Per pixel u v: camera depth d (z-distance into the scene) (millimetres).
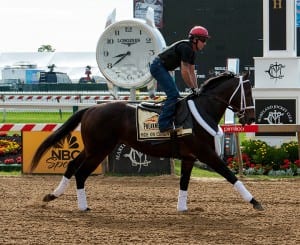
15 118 30766
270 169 15688
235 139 15984
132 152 15422
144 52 16828
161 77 10914
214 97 11062
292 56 19375
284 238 9125
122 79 16953
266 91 19047
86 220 10492
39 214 10977
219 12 37469
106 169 15461
